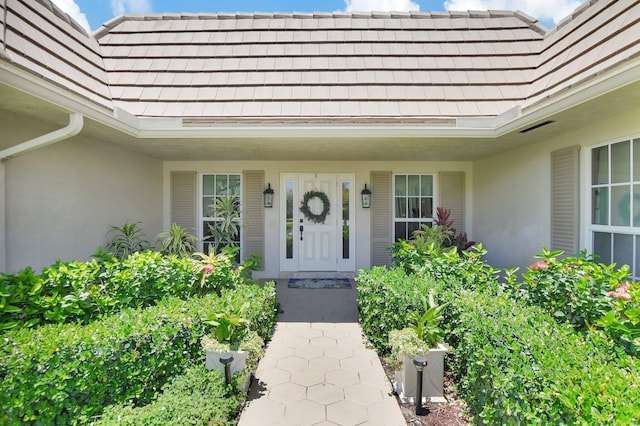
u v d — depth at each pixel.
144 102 5.54
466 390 2.54
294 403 2.65
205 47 6.58
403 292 3.24
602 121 3.90
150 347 2.41
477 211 6.96
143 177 6.34
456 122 4.82
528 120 4.02
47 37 4.62
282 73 6.15
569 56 4.88
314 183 7.17
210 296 3.40
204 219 7.11
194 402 2.15
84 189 4.75
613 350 1.99
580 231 4.25
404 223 7.20
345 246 7.20
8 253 3.59
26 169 3.82
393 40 6.76
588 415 1.42
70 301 2.66
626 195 3.69
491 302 2.72
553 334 2.15
